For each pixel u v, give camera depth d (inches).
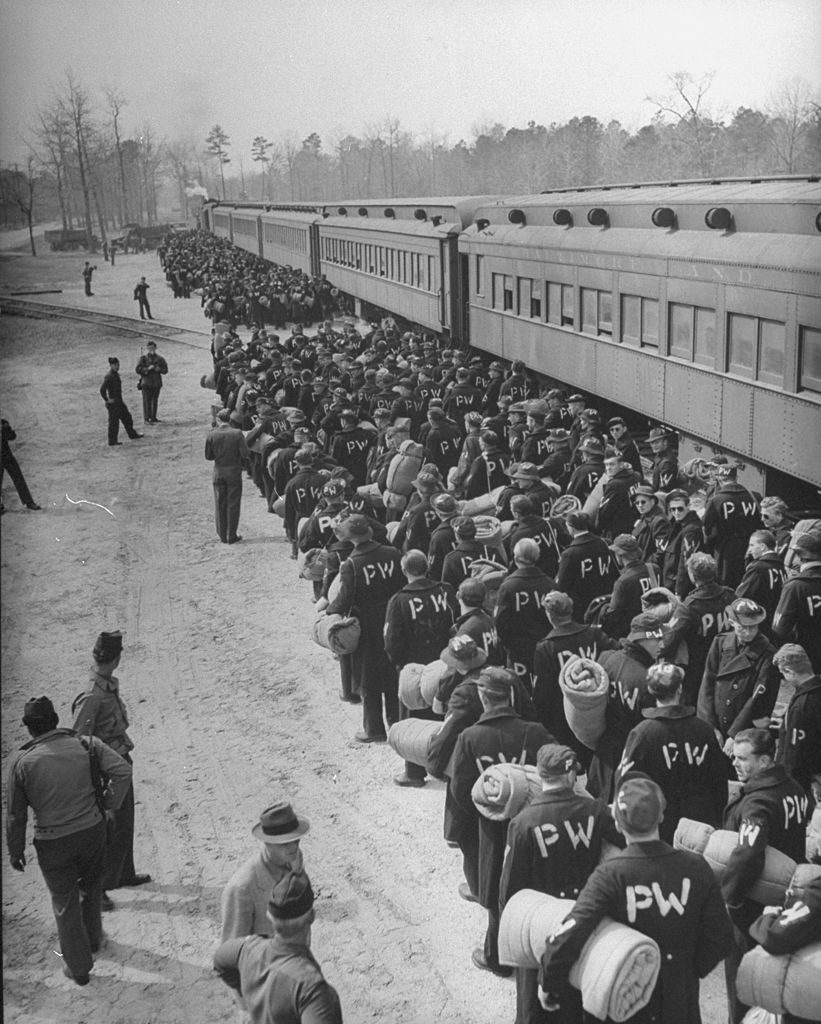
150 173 2470.5
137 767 336.2
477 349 898.7
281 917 167.0
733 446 484.7
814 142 1348.4
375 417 593.3
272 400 664.4
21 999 235.6
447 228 905.5
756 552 311.9
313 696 382.9
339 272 1374.3
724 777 226.1
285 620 461.7
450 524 356.2
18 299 1813.5
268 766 332.5
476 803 214.1
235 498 575.2
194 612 478.0
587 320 650.2
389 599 335.0
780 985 177.5
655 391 559.8
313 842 287.7
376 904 261.0
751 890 191.6
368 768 327.9
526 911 188.9
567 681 243.8
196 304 1716.3
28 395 1070.4
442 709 273.7
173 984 237.6
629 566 302.2
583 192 766.5
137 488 709.9
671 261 530.0
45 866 234.8
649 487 371.6
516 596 296.4
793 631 283.7
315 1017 161.0
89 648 441.7
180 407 989.2
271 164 2257.6
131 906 265.7
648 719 225.3
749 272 458.3
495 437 463.8
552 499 413.1
